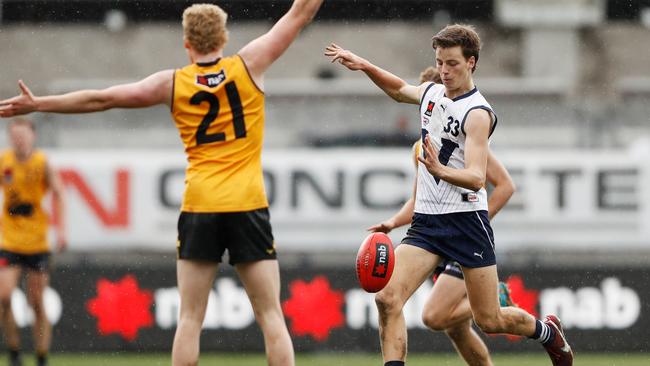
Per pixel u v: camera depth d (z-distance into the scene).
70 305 41.62
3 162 35.91
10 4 69.69
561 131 48.94
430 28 74.38
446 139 20.86
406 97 22.34
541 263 42.81
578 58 71.50
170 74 20.98
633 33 72.94
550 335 23.09
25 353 41.19
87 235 44.44
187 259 21.28
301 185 44.62
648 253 44.34
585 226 44.56
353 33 73.81
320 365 37.22
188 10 21.02
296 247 44.38
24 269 35.97
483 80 63.97
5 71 69.88
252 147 21.23
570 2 70.44
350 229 44.50
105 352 41.50
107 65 72.12
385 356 21.20
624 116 48.41
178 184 44.81
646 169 44.62
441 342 41.06
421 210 21.80
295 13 21.39
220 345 41.50
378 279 21.14
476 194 21.42
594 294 42.19
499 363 38.19
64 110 20.55
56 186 36.41
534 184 44.78
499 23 72.00
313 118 49.56
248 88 21.05
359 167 44.62
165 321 41.78
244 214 21.05
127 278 41.84
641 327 41.94
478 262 21.36
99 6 71.25
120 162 44.78
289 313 41.56
